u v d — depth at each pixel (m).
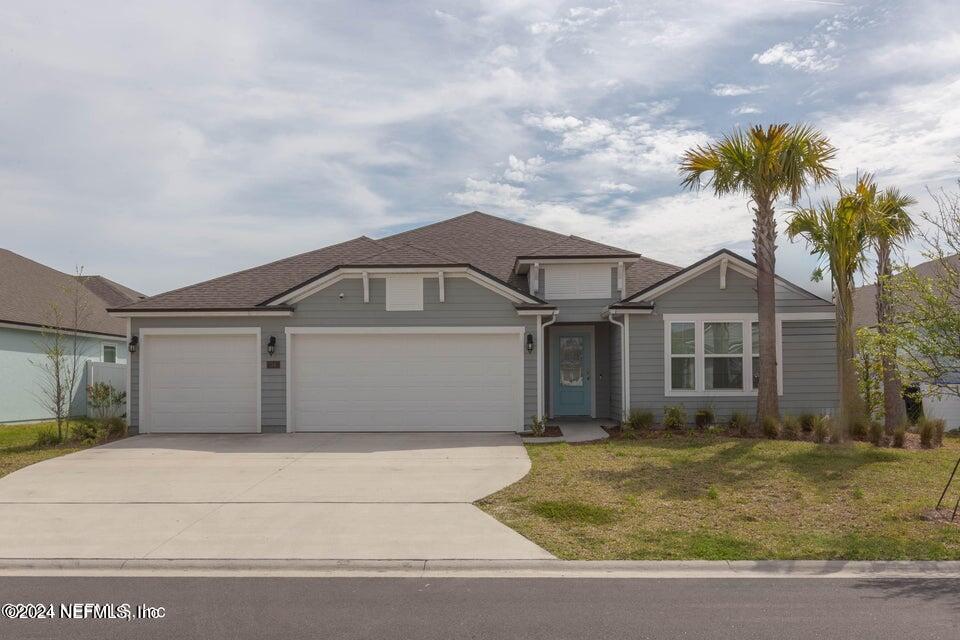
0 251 24.56
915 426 15.48
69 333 22.50
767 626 5.57
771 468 11.52
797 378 16.45
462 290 16.14
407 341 16.17
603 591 6.46
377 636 5.39
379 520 8.73
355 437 15.34
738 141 14.53
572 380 18.70
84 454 13.45
